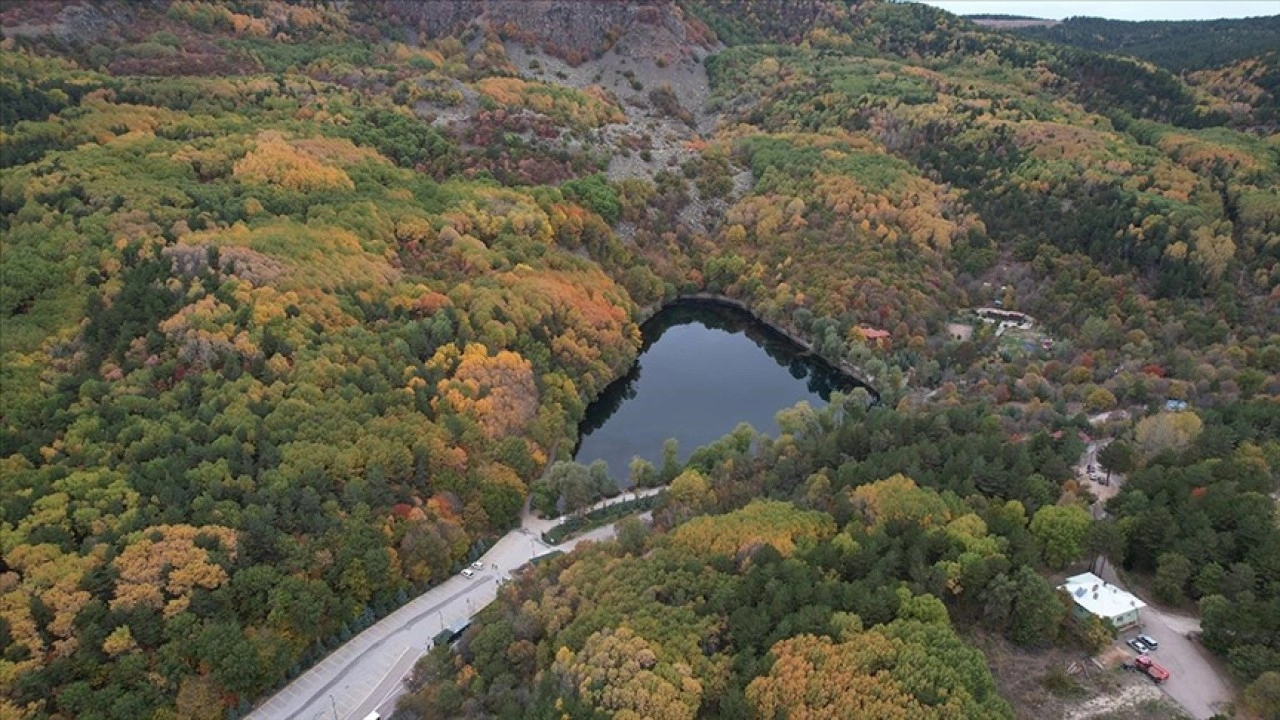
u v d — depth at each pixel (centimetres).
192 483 15250
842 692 10944
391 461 16912
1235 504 13612
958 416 18450
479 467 18025
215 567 14025
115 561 13738
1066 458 16612
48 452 15400
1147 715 11062
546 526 18025
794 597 12519
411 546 15888
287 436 16550
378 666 14262
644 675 11525
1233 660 11350
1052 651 12094
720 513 16338
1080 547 13638
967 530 13550
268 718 13275
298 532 15325
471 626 14512
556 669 12181
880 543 13488
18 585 13350
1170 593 12825
